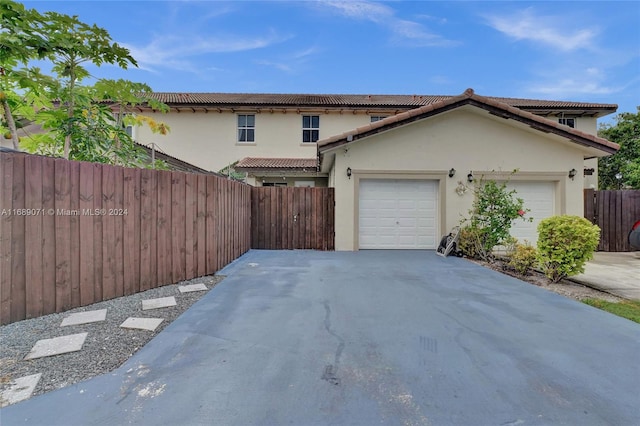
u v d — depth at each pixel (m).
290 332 4.06
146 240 5.97
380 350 3.57
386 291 5.98
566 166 10.98
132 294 5.68
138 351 3.50
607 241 11.59
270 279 6.86
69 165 4.83
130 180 5.70
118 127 7.00
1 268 4.12
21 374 3.00
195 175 6.95
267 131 16.88
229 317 4.57
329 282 6.63
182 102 16.11
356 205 10.84
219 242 7.76
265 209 11.26
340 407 2.58
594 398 2.72
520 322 4.45
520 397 2.73
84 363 3.23
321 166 13.27
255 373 3.08
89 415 2.45
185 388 2.82
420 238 11.08
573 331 4.14
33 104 6.62
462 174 10.88
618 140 20.66
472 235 9.42
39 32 5.38
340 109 16.44
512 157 10.93
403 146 10.81
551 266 6.83
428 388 2.85
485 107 10.23
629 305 5.26
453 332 4.09
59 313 4.64
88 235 5.06
